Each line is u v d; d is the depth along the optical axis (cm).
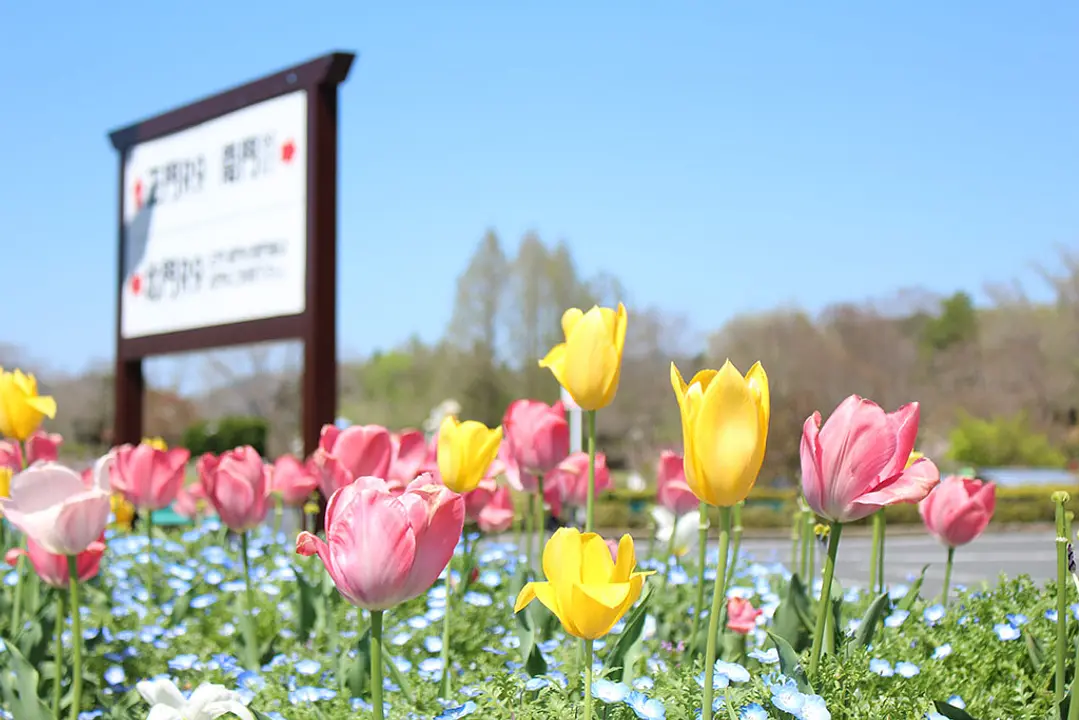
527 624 243
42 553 241
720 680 193
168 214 819
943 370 4447
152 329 838
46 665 265
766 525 2055
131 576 427
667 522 423
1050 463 3938
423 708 225
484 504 316
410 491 146
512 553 413
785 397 2958
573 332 211
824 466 171
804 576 328
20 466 405
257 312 728
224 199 763
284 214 711
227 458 285
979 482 276
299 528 498
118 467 356
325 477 255
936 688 224
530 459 285
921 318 4794
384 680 248
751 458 145
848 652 209
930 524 282
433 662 251
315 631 306
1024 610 269
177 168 812
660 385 4812
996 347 4406
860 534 2045
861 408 169
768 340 4053
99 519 222
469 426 212
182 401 4666
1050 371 4328
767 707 182
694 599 328
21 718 221
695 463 147
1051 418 4328
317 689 246
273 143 724
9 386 317
